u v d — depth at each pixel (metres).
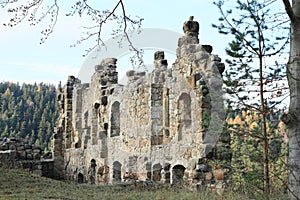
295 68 8.07
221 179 14.41
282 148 12.45
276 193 11.91
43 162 27.25
